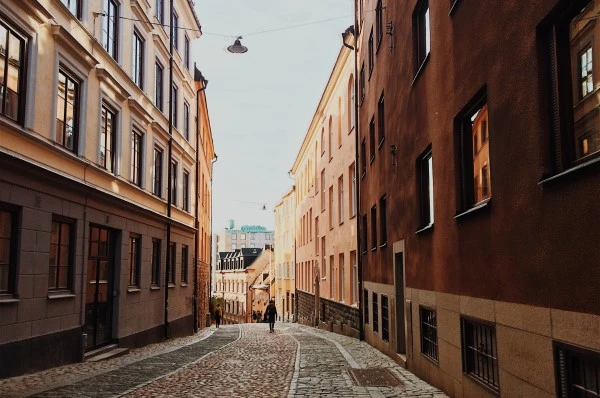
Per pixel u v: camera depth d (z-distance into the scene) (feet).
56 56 37.22
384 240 51.98
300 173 140.26
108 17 48.80
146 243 58.70
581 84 14.88
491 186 20.99
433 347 31.94
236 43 51.34
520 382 18.21
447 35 27.50
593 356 13.57
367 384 31.81
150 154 60.70
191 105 84.89
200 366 39.32
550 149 16.30
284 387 30.50
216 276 337.31
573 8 15.15
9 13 31.37
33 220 33.96
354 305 71.00
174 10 73.15
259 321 209.46
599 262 13.25
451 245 26.99
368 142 59.93
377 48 52.80
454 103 26.20
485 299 21.79
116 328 49.49
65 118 39.70
